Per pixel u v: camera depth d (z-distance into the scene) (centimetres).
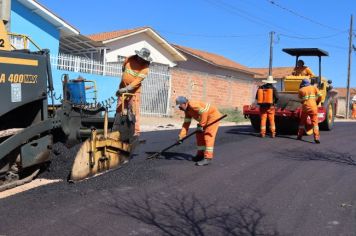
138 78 816
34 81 644
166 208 573
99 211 547
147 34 2797
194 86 2269
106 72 1775
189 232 496
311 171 814
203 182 705
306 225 530
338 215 570
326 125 1476
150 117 1938
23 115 675
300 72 1470
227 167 817
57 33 1959
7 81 598
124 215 538
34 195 596
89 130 755
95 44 2214
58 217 520
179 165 813
